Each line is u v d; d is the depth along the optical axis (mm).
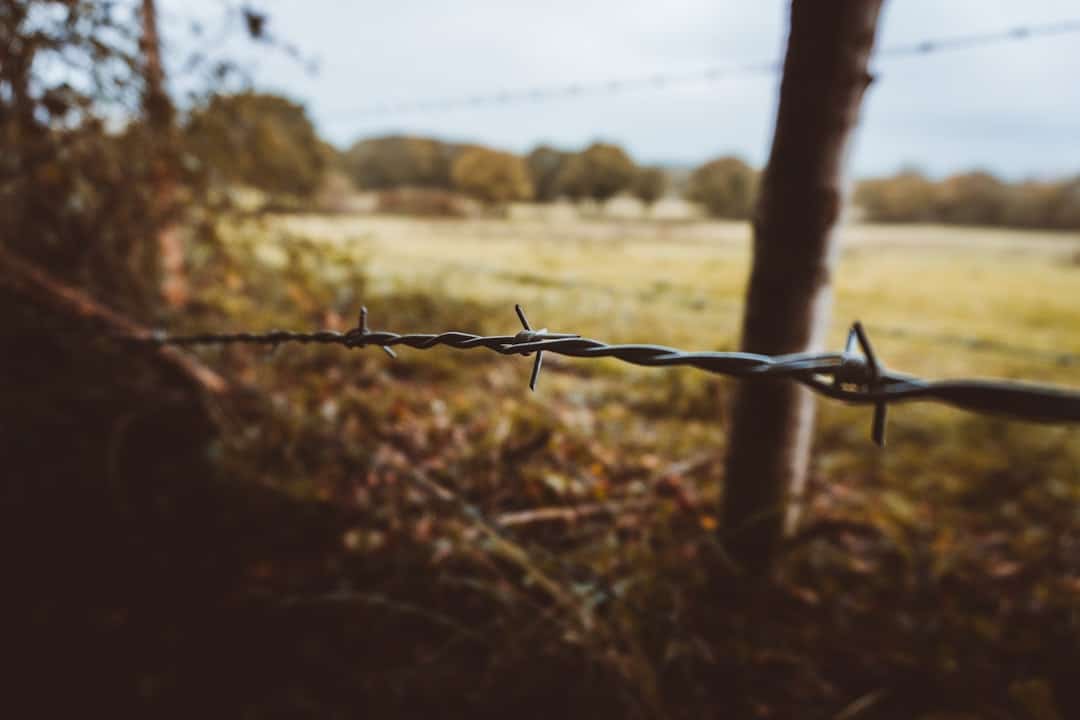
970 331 8672
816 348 1795
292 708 1672
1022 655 1834
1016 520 2881
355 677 1719
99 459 2605
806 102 1606
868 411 4453
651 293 5816
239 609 1975
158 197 3316
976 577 2258
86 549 2227
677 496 2330
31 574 2121
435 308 4527
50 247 3146
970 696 1628
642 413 3244
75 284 3197
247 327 3461
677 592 1720
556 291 5477
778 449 1876
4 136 2715
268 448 2529
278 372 3166
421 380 3414
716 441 2863
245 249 3725
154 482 2520
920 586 2123
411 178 19531
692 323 5074
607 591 1669
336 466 2424
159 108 3082
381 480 2279
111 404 2822
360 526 2170
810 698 1604
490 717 1597
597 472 2316
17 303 2977
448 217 15578
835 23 1541
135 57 2867
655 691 1473
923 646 1801
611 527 2029
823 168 1638
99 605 2014
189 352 2891
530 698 1604
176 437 2775
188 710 1695
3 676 1792
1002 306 11273
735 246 18734
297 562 2111
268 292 3934
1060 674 1760
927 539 2539
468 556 1923
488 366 3711
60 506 2400
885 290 12773
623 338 4535
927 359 6438
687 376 3393
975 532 2746
